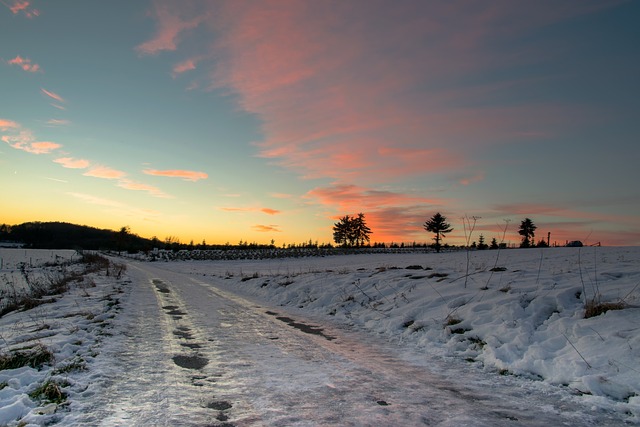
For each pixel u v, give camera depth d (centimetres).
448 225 7475
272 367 604
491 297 965
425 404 460
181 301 1383
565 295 871
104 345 703
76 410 421
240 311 1202
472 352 696
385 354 709
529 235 7169
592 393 494
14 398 440
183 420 402
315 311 1259
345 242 9819
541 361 600
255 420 405
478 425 400
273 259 6519
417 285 1283
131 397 464
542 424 407
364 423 401
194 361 628
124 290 1630
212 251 7519
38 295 1410
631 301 773
